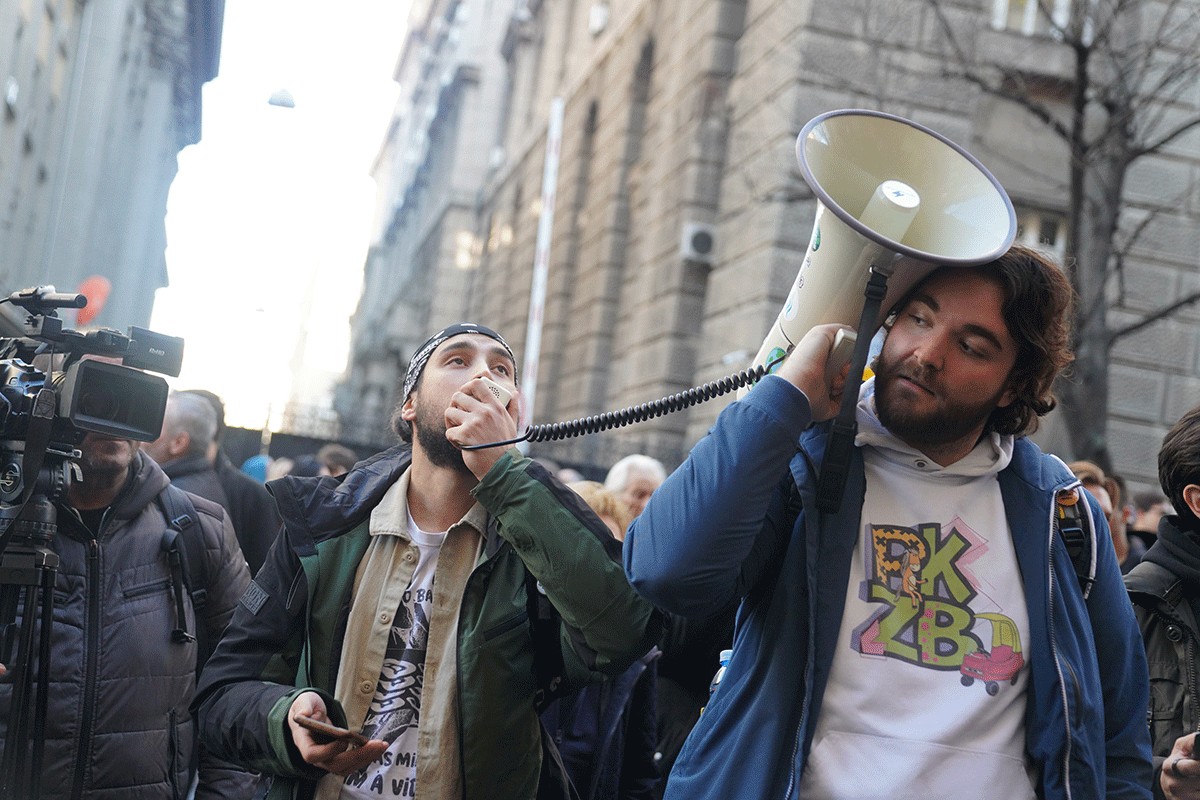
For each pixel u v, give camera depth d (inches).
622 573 98.7
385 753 102.2
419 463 108.2
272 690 99.8
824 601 85.4
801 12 518.3
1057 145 526.9
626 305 791.1
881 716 83.6
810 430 91.3
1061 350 89.0
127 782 131.4
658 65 792.9
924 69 503.8
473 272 1578.5
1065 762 83.0
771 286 524.7
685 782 86.0
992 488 89.7
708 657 142.6
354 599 104.8
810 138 90.6
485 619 102.1
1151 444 499.5
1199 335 506.9
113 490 136.0
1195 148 503.5
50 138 618.5
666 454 606.2
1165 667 117.7
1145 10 466.9
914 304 87.1
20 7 485.4
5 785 111.8
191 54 1145.4
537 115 1255.5
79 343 116.5
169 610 137.8
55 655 128.7
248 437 572.1
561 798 107.0
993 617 86.0
